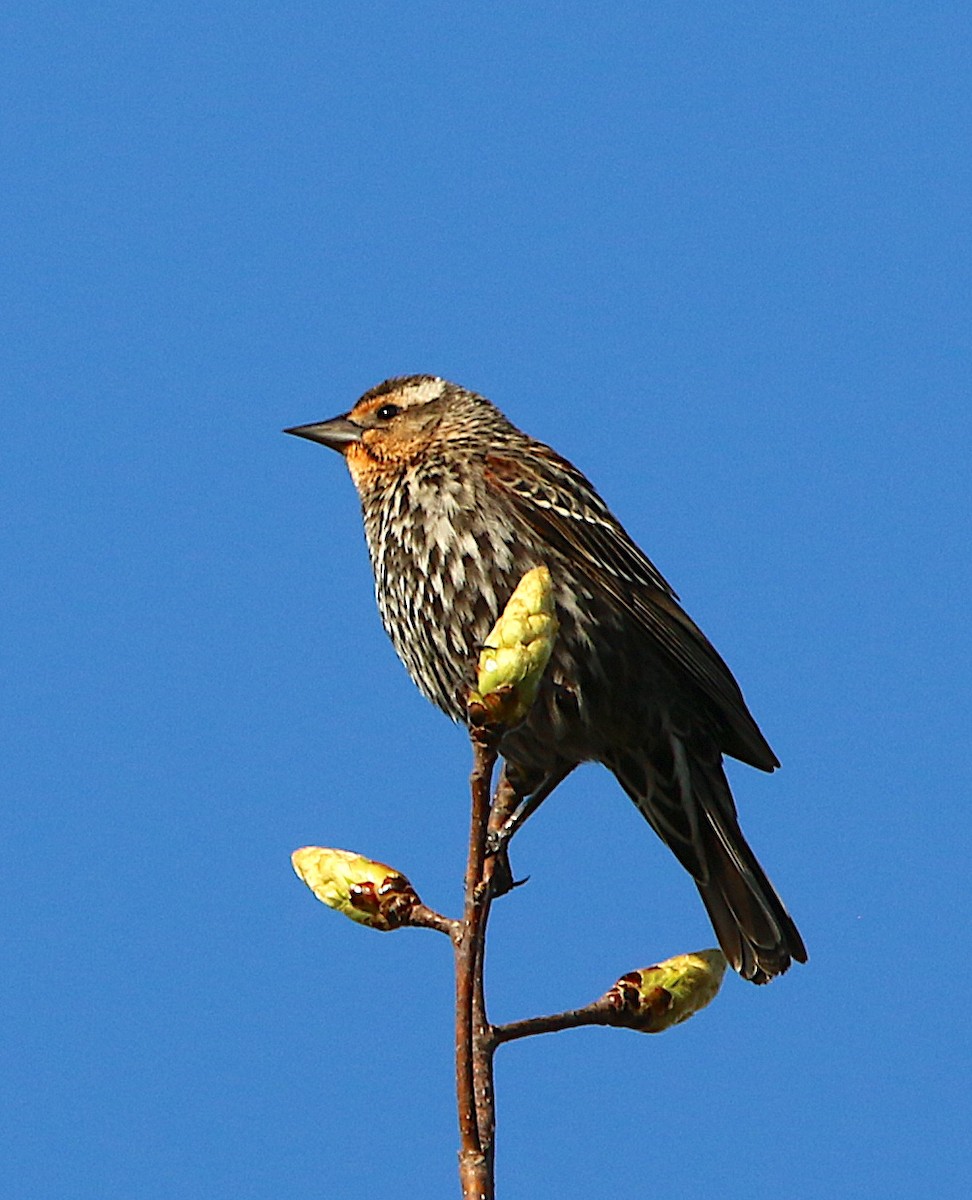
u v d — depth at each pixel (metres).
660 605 10.27
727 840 10.48
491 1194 4.96
